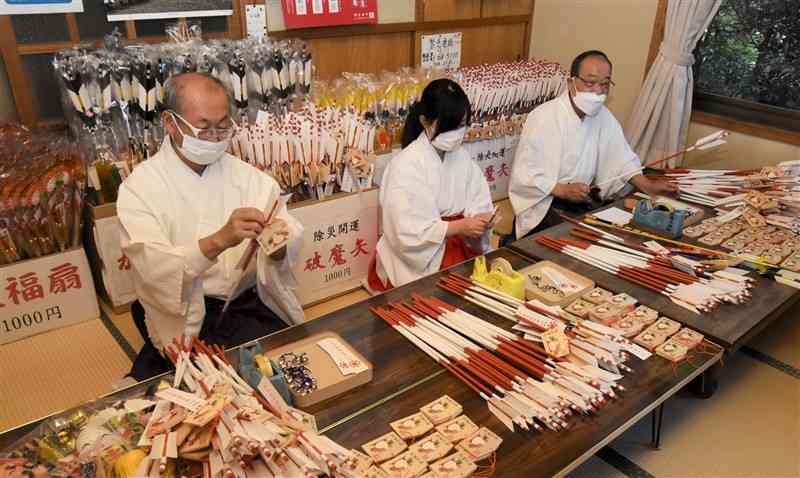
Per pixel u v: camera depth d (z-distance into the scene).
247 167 2.07
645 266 1.98
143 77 2.41
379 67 3.70
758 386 2.13
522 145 2.98
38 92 2.60
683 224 2.27
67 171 2.36
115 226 2.44
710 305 1.74
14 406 2.04
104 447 1.10
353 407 1.33
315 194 2.65
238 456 1.02
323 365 1.44
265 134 2.48
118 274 2.53
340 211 2.69
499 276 1.80
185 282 1.77
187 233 1.93
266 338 1.56
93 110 2.40
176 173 1.89
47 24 2.52
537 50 4.37
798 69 3.18
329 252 2.73
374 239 2.88
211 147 1.82
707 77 3.58
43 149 2.44
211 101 1.76
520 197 3.02
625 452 1.81
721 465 1.75
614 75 3.93
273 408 1.20
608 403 1.36
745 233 2.28
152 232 1.80
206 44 2.66
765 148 3.29
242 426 1.06
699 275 1.93
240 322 2.02
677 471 1.73
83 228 2.65
